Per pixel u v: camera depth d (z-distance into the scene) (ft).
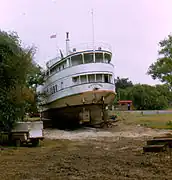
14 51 67.46
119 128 102.32
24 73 68.74
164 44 120.47
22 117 69.87
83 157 42.32
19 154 48.57
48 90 125.59
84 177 28.81
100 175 29.43
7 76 65.62
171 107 243.60
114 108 221.05
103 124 106.73
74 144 63.98
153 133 84.38
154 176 28.37
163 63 121.90
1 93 63.72
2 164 38.40
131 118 138.00
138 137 75.36
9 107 63.57
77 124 113.80
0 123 63.67
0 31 68.95
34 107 118.01
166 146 44.62
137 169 32.09
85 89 102.73
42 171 32.71
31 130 61.11
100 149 53.42
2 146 59.57
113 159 39.63
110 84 106.11
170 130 90.94
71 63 106.22
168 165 33.42
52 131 100.27
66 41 118.73
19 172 32.37
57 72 114.01
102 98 104.27
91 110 106.32
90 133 90.33
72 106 106.83
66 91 107.04
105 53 106.32
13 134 61.21
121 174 29.71
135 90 232.73
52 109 122.01
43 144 64.39
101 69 103.91
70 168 33.60
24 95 76.89
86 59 105.09
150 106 223.30
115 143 63.46
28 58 71.31
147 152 43.73
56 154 47.29
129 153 45.57
